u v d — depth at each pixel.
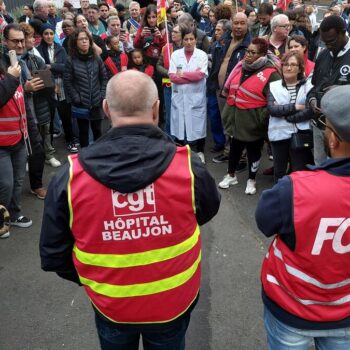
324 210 1.58
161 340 1.85
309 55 6.56
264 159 6.10
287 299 1.74
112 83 1.71
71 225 1.69
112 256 1.68
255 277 3.56
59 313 3.20
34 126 4.71
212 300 3.28
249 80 4.68
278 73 4.62
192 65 5.64
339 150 1.64
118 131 1.67
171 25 7.35
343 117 1.56
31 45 5.19
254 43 4.66
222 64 5.70
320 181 1.60
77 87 5.59
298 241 1.62
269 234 1.68
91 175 1.62
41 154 4.88
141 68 6.82
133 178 1.59
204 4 9.77
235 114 4.83
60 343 2.91
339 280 1.66
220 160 6.03
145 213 1.64
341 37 3.79
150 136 1.68
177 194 1.66
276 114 4.28
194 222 1.76
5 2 11.86
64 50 6.30
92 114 5.73
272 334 1.85
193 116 5.78
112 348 1.91
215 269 3.68
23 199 5.04
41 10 6.85
